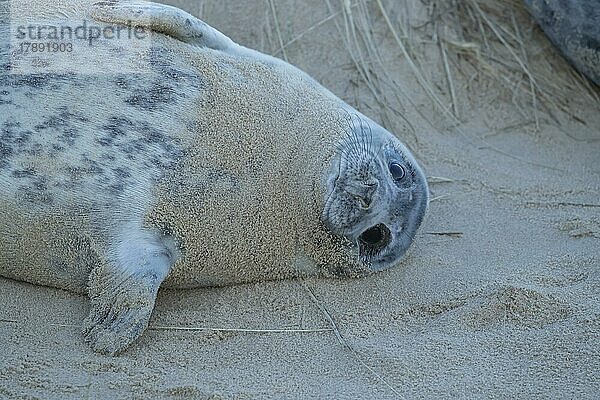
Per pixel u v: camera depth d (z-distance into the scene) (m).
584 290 12.97
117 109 11.99
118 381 10.97
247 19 17.80
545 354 11.68
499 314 12.48
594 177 16.48
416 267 13.84
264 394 10.91
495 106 17.86
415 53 18.03
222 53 13.29
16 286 12.52
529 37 18.88
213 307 12.65
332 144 13.07
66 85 11.93
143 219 11.96
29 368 11.05
